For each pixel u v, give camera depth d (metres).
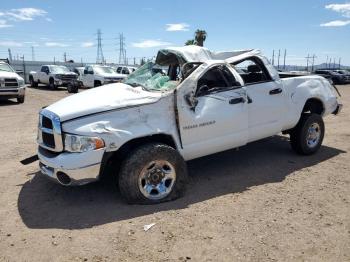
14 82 16.69
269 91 5.96
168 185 4.84
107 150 4.45
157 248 3.69
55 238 3.94
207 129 5.18
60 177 4.59
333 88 7.29
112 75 23.48
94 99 4.79
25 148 7.85
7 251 3.71
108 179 5.69
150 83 5.47
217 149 5.41
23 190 5.35
